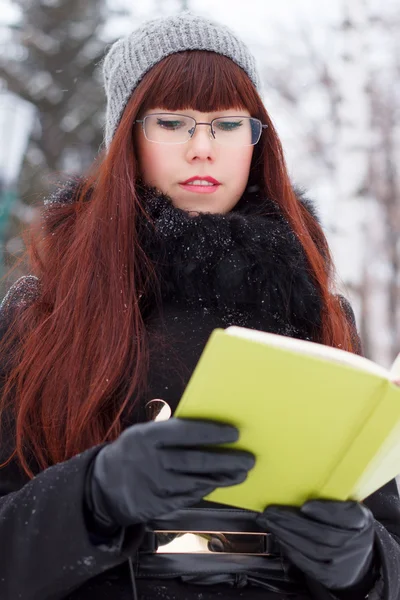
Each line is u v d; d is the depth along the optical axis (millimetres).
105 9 13328
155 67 2184
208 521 1782
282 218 2271
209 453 1410
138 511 1427
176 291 2068
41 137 12664
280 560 1781
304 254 2197
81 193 2365
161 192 2164
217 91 2139
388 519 2074
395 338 9266
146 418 1913
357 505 1539
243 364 1322
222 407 1389
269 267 2062
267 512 1551
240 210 2293
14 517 1613
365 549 1562
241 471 1422
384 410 1371
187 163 2131
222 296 2041
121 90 2285
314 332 2166
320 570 1535
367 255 8781
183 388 1959
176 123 2148
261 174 2354
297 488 1517
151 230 2094
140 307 2084
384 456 1466
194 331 2035
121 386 1947
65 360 1997
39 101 12773
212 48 2205
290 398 1362
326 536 1508
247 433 1423
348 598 1702
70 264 2127
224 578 1722
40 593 1562
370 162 9023
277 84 11805
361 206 8281
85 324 2014
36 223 2369
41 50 13000
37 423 1959
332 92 10633
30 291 2219
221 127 2172
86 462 1566
